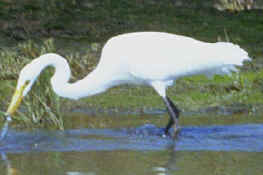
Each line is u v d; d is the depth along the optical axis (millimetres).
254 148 9805
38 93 11625
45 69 11805
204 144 10094
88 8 24312
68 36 21141
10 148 9648
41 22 22125
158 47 11289
